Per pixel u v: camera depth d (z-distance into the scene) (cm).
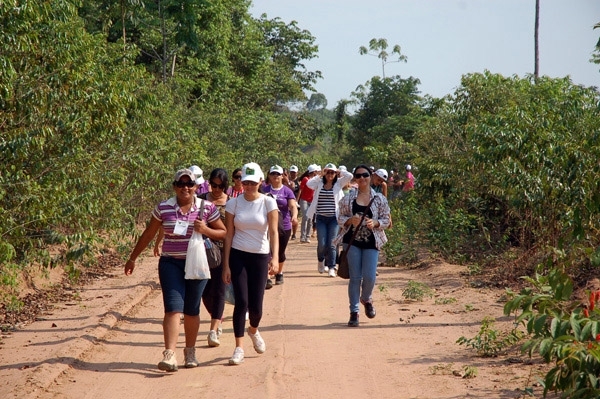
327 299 1166
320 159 5350
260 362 782
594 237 1026
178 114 2333
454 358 787
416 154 2259
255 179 773
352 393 669
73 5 1402
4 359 770
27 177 941
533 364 745
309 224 2078
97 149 1231
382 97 6284
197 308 765
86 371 751
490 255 1444
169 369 736
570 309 577
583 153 1006
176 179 748
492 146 1245
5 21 947
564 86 1922
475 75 1850
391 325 961
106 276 1336
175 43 3197
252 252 783
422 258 1594
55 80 1016
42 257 1044
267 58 4506
